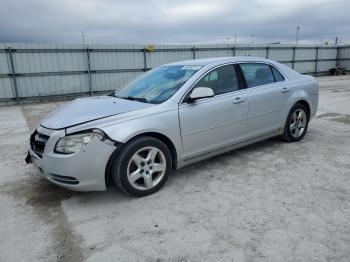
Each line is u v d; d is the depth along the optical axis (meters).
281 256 2.39
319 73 26.05
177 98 3.74
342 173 3.96
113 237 2.76
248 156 4.71
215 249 2.51
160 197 3.48
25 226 3.01
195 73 4.03
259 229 2.76
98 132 3.16
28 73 14.22
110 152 3.21
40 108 12.23
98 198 3.54
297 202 3.22
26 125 8.41
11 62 13.72
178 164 3.81
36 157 3.48
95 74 15.91
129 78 16.88
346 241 2.54
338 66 27.11
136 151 3.35
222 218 2.97
